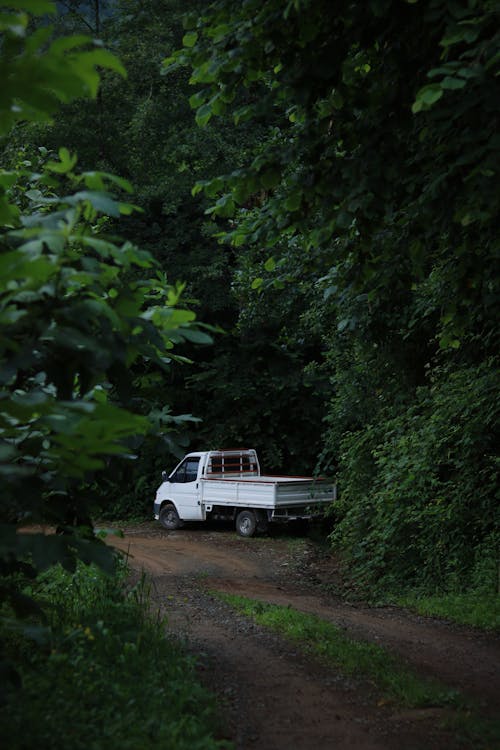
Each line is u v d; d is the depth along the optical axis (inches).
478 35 264.4
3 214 170.4
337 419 724.0
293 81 309.6
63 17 959.6
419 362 647.8
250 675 291.1
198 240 1076.5
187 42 343.3
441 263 431.2
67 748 178.2
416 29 304.2
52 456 173.3
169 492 977.5
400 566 573.0
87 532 217.3
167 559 716.0
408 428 624.4
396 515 564.1
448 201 296.2
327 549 806.5
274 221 340.2
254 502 881.5
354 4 305.3
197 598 484.4
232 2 331.0
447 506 546.9
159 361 186.9
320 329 703.1
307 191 322.0
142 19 958.4
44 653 245.9
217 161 943.0
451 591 513.7
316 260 370.3
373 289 388.2
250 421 1047.6
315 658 321.4
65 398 172.7
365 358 666.8
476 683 299.9
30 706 198.2
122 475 233.6
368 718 248.2
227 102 333.7
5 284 158.1
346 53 312.8
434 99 233.9
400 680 286.0
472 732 234.7
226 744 206.7
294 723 240.7
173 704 226.4
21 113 146.3
